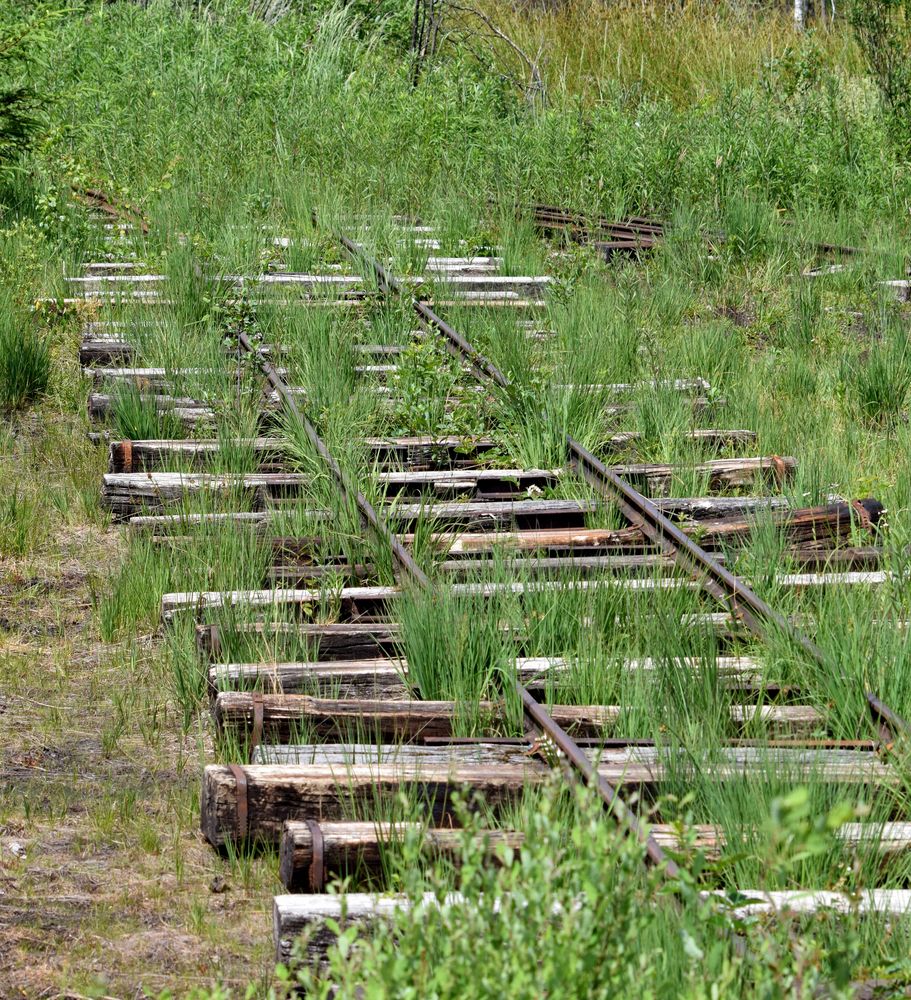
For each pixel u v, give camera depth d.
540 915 8.23
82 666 16.23
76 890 11.82
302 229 35.06
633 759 12.94
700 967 9.01
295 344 26.05
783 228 37.19
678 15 59.38
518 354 25.22
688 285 32.53
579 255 32.69
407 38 58.47
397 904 9.75
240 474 20.80
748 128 44.12
